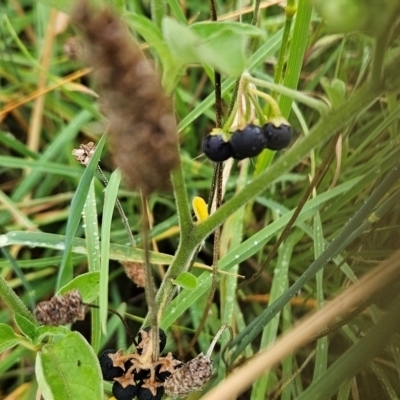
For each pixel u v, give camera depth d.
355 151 0.28
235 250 0.25
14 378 0.29
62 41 0.38
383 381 0.23
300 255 0.29
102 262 0.18
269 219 0.32
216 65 0.12
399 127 0.27
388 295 0.22
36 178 0.33
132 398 0.18
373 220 0.20
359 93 0.13
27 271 0.32
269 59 0.34
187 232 0.16
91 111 0.32
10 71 0.37
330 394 0.18
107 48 0.09
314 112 0.33
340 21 0.11
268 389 0.25
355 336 0.25
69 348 0.17
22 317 0.17
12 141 0.33
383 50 0.12
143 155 0.09
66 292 0.18
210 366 0.17
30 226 0.30
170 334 0.28
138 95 0.09
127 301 0.31
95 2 0.09
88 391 0.16
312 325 0.16
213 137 0.14
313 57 0.33
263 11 0.33
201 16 0.36
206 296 0.28
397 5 0.11
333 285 0.28
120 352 0.18
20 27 0.39
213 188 0.21
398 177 0.19
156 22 0.15
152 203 0.32
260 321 0.22
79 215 0.21
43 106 0.36
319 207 0.26
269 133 0.14
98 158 0.20
